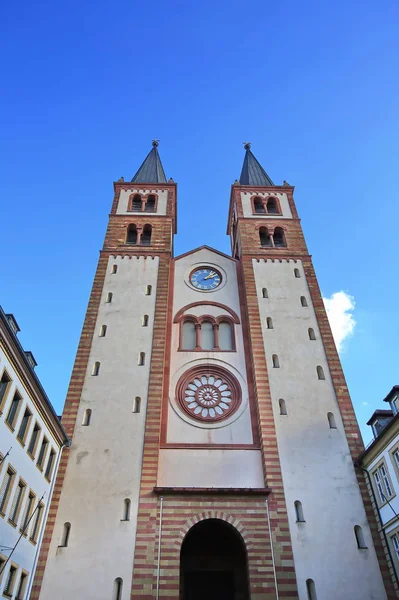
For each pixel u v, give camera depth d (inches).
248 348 1908.2
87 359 1803.6
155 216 2377.0
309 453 1594.5
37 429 1357.0
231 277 2177.7
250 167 2839.6
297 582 1347.2
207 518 1441.9
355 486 1533.0
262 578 1350.9
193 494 1483.8
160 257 2180.1
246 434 1667.1
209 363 1852.9
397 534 1355.8
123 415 1654.8
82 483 1494.8
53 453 1501.0
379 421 1584.6
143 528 1413.6
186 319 2005.4
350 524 1455.5
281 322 1956.2
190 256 2263.8
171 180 2598.4
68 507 1445.6
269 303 2021.4
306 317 1980.8
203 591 1609.3
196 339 1941.4
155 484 1498.5
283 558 1384.1
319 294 2066.9
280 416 1680.6
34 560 1321.4
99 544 1381.6
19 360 1198.9
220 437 1656.0
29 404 1293.1
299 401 1723.7
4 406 1146.0
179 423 1685.5
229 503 1473.9
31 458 1306.6
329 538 1427.2
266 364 1817.2
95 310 1959.9
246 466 1578.5
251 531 1427.2
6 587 1146.7
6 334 1120.2
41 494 1384.1
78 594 1299.2
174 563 1362.0
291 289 2081.7
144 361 1804.9
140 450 1572.3
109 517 1430.9
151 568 1349.7
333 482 1536.7
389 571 1376.7
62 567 1339.8
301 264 2190.0
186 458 1584.6
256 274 2135.8
